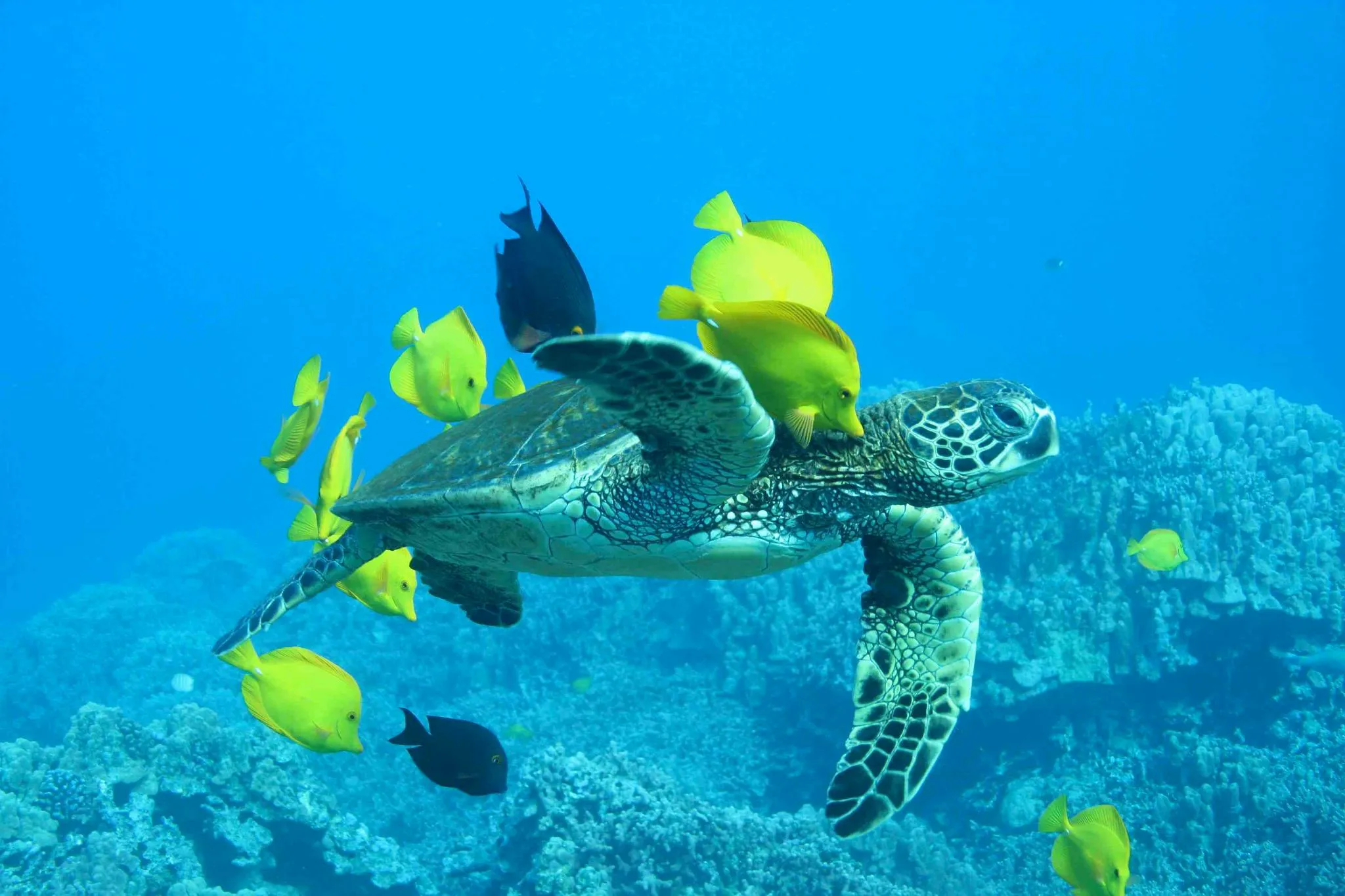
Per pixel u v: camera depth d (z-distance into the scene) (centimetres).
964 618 462
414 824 1429
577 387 470
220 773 1030
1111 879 551
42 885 896
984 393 391
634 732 1505
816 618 1470
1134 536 1270
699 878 965
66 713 2083
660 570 423
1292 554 1229
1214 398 1598
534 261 393
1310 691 1182
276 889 1046
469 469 429
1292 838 1006
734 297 297
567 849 978
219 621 2727
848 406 298
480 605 557
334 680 467
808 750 1377
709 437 312
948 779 1313
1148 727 1220
